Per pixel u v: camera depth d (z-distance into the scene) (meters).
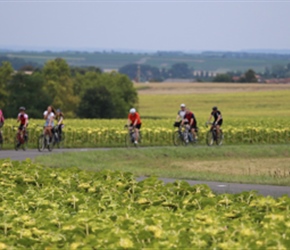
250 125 149.25
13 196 38.69
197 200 34.97
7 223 30.00
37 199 36.19
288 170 79.12
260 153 101.38
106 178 45.56
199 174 69.81
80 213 31.72
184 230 27.03
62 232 27.81
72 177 45.22
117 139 127.38
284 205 33.56
